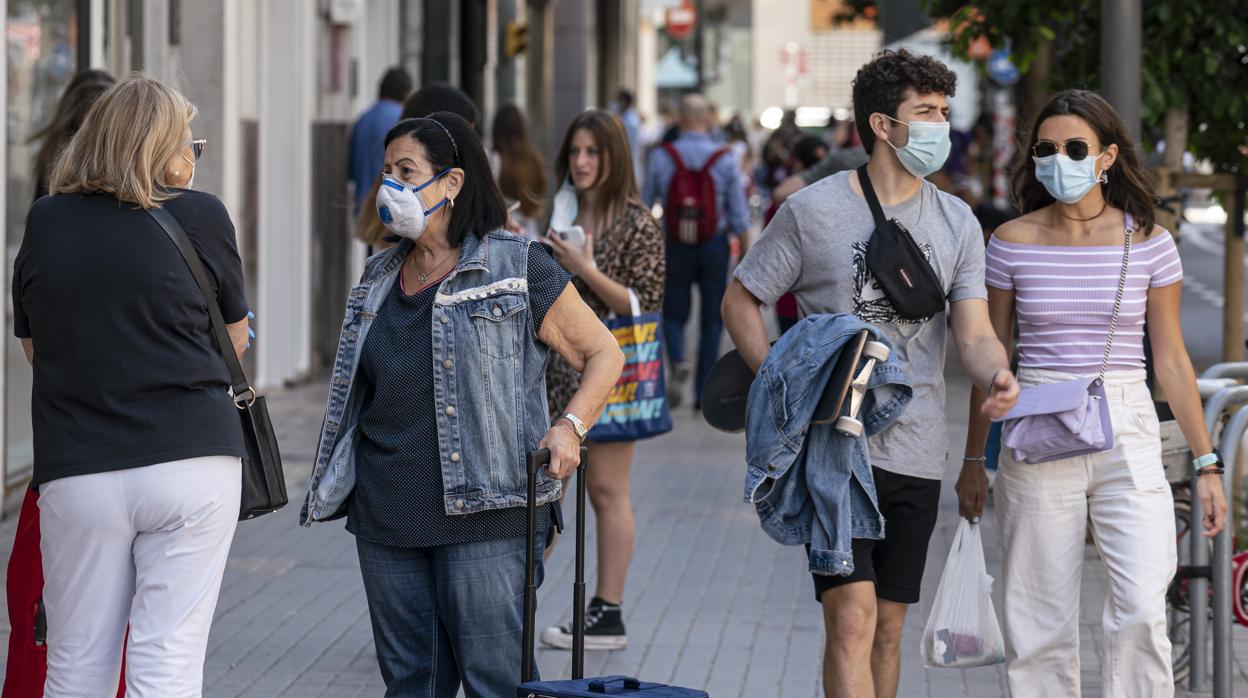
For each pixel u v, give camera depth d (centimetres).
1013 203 1278
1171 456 1441
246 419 1127
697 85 10600
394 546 1097
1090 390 1188
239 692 1536
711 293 3228
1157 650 1191
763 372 1162
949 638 1261
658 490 2550
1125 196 1216
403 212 1075
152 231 1070
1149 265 1207
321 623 1777
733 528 2288
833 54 16275
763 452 1151
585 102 4631
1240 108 2197
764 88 16275
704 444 2961
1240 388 1427
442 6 4912
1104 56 1927
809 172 2373
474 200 1108
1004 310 1236
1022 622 1227
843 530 1138
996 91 6338
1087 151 1187
